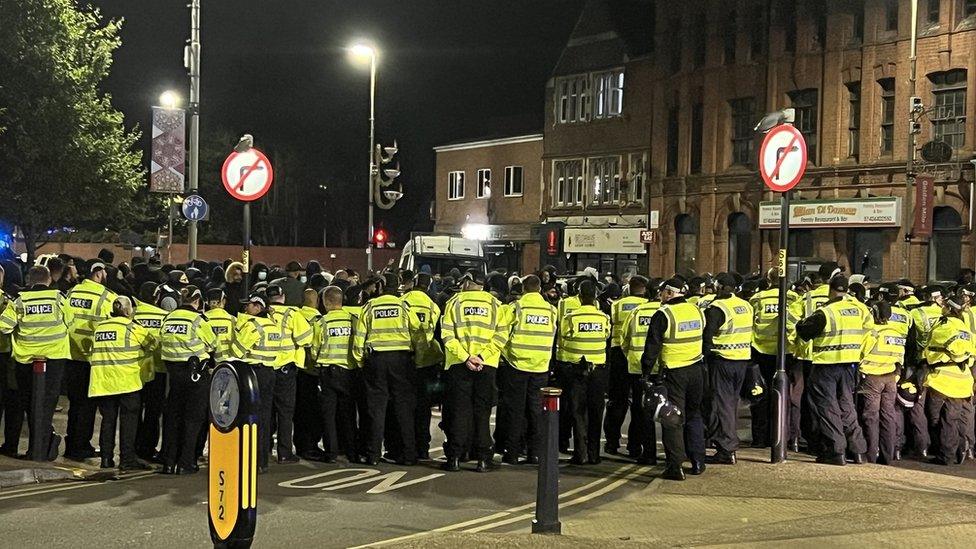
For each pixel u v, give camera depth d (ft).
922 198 91.50
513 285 48.01
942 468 38.70
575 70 140.56
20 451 38.99
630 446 40.01
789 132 36.94
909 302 43.96
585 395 37.58
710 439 38.06
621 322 40.57
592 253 136.05
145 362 36.35
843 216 101.81
